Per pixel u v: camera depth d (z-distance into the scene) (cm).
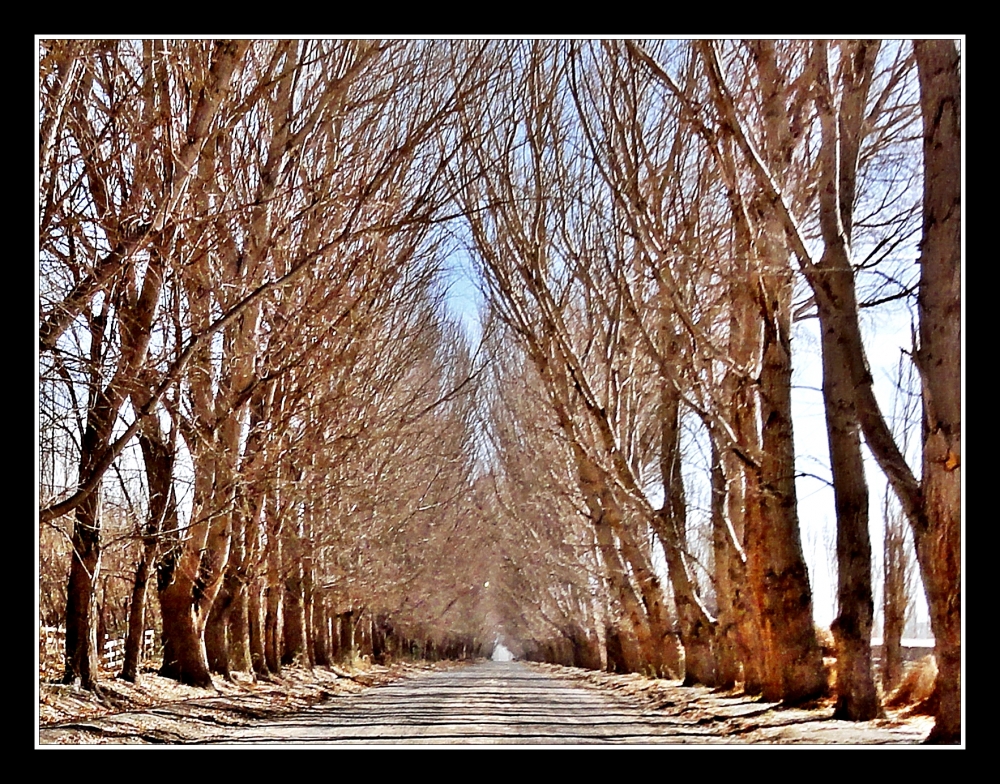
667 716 1808
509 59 2228
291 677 2861
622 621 3569
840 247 1243
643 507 2300
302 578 3234
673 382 1816
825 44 1312
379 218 1812
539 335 2500
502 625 11500
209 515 1698
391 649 6175
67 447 1484
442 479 4662
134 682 1814
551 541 3953
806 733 1283
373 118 1778
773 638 1680
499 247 2411
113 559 2200
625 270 2322
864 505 1432
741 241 1642
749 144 1357
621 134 1859
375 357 2578
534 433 3806
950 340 1054
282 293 1658
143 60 1291
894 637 2034
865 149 1705
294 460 2136
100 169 1308
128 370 1377
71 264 1195
